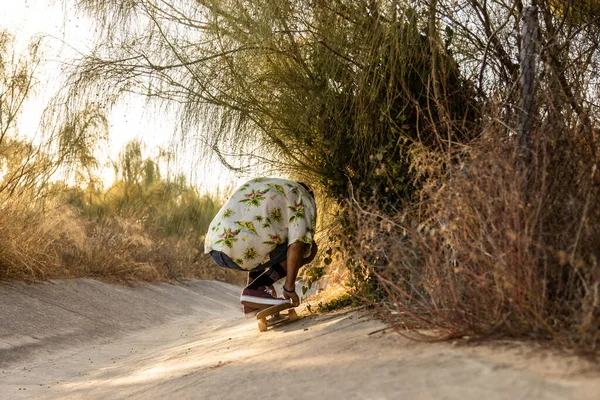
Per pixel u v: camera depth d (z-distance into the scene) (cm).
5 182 910
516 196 313
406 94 492
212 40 541
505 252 306
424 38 484
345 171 529
